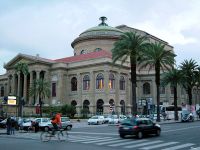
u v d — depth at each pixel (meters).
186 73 69.06
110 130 39.50
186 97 98.50
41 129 39.84
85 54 95.06
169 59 56.75
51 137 27.67
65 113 74.56
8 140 26.38
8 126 34.66
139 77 98.25
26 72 85.81
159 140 25.55
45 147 20.38
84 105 86.94
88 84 86.62
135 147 20.81
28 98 92.50
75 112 76.56
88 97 85.81
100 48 99.31
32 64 91.38
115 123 60.19
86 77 87.44
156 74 57.06
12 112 71.50
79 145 21.94
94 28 103.19
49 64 92.44
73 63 90.81
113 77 84.81
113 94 83.94
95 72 85.44
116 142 24.27
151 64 58.00
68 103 90.44
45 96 85.50
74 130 40.41
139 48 50.94
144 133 27.88
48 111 77.44
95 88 84.62
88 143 23.55
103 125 55.12
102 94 82.56
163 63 57.31
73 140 26.11
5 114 67.56
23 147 20.34
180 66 70.50
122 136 28.52
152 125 29.00
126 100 87.69
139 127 27.55
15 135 33.31
